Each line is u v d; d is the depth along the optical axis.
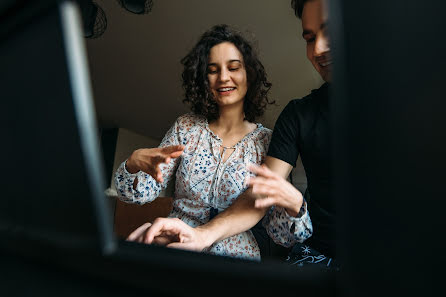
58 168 0.35
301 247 1.16
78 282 0.37
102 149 8.60
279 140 1.26
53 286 0.37
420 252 0.24
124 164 1.15
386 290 0.24
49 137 0.35
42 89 0.35
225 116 1.33
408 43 0.24
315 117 1.21
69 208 0.36
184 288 0.32
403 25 0.24
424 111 0.24
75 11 0.33
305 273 0.29
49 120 0.35
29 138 0.37
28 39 0.35
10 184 0.41
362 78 0.25
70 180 0.35
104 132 8.70
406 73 0.24
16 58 0.37
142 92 6.92
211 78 1.31
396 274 0.24
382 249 0.24
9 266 0.41
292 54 5.40
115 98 7.21
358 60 0.25
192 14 4.65
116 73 6.22
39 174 0.37
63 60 0.32
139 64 5.92
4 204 0.42
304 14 1.11
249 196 1.07
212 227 1.00
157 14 4.68
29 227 0.40
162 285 0.33
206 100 1.35
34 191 0.38
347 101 0.25
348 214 0.25
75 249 0.37
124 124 8.55
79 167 0.34
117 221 2.59
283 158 1.23
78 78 0.33
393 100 0.24
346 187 0.25
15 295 0.35
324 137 1.17
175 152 1.00
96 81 6.46
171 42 5.26
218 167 1.22
